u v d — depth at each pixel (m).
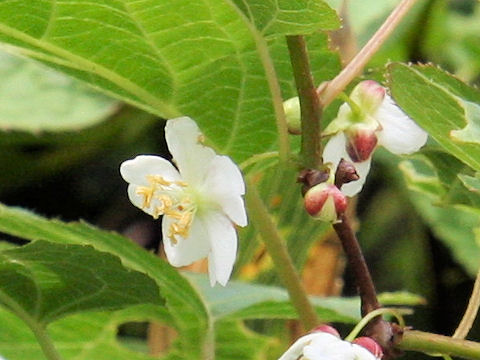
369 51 0.17
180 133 0.17
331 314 0.22
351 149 0.18
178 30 0.17
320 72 0.19
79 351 0.23
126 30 0.17
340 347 0.16
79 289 0.18
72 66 0.18
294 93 0.19
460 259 0.29
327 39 0.19
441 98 0.15
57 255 0.17
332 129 0.18
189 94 0.18
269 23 0.16
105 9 0.17
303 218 0.25
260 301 0.21
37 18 0.17
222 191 0.17
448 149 0.16
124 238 0.19
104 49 0.18
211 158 0.17
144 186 0.17
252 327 0.26
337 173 0.17
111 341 0.23
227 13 0.17
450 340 0.17
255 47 0.17
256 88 0.18
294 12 0.16
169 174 0.17
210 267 0.17
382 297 0.22
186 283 0.20
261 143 0.19
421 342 0.17
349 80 0.17
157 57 0.18
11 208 0.19
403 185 0.30
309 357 0.16
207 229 0.17
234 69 0.18
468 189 0.20
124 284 0.18
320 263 0.27
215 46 0.17
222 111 0.18
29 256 0.17
